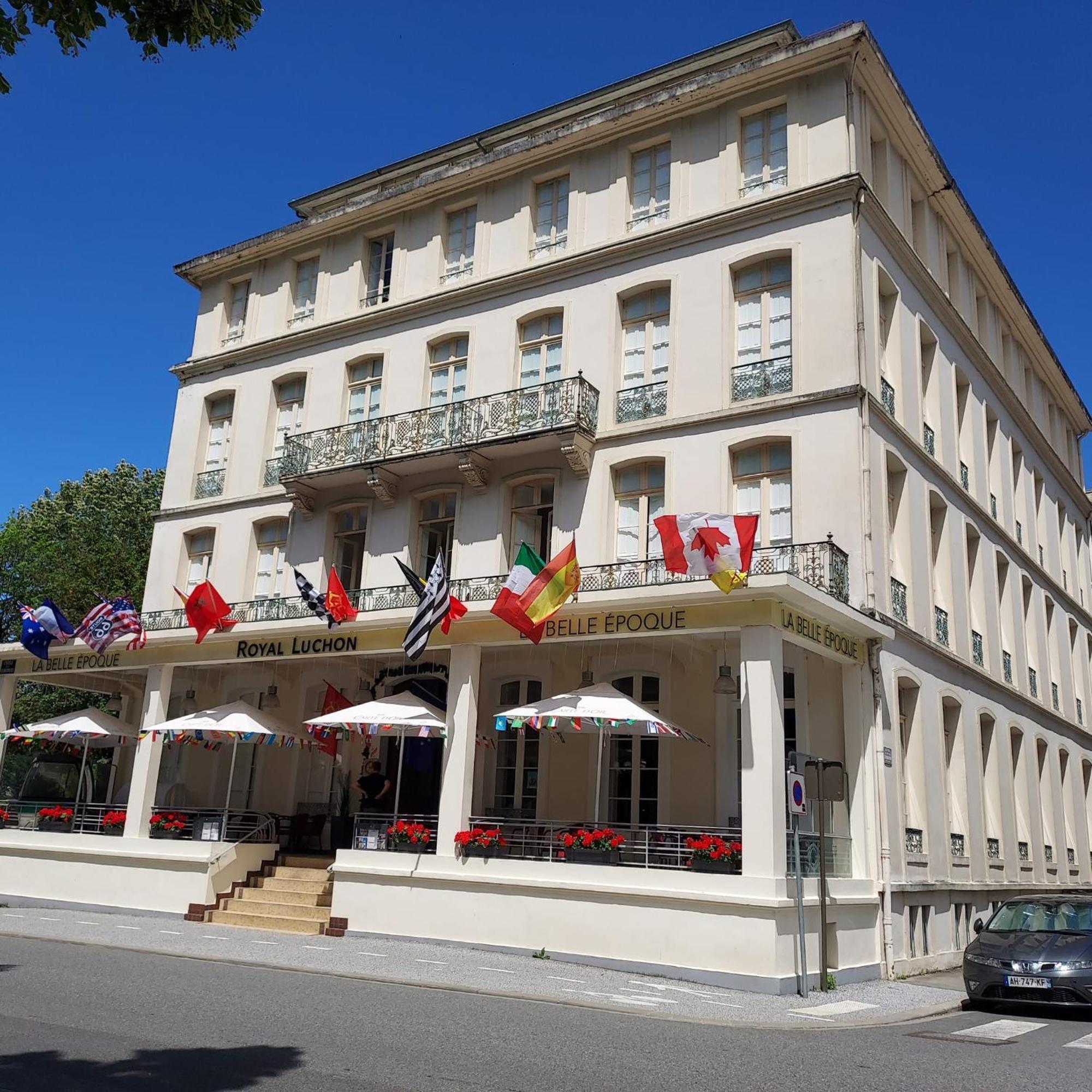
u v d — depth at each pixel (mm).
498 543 19875
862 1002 12844
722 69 19734
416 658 16375
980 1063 8961
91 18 6527
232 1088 6719
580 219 21047
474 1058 7988
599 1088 7258
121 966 12133
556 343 20719
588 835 15227
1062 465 32219
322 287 24547
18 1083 6578
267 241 25344
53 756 25562
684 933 13766
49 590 35250
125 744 25516
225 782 23297
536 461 19844
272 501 23422
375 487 21109
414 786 21016
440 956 14422
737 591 14430
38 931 15312
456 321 22016
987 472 25234
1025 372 30406
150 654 20906
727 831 15227
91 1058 7391
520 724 15258
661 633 15281
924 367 21969
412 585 18203
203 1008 9555
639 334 19844
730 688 16188
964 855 19719
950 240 24297
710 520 14484
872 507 17031
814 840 15062
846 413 17109
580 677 18984
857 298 17578
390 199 23531
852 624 15891
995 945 13180
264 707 22422
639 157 20953
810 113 18984
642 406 19219
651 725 14859
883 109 20156
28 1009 9109
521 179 22141
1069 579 32406
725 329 18672
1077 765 29203
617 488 19172
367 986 11625
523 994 11477
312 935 16500
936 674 19484
